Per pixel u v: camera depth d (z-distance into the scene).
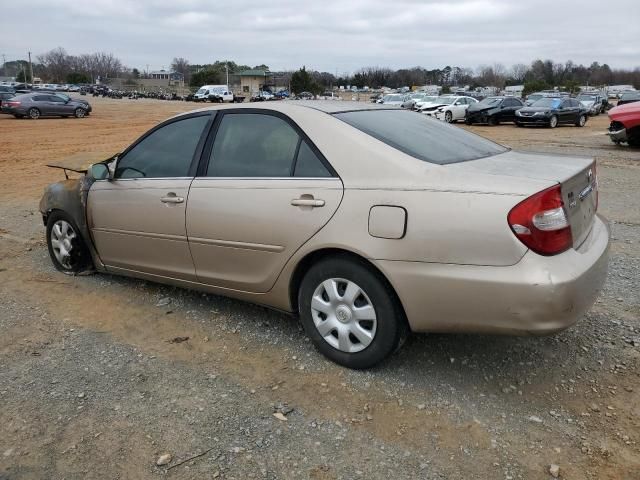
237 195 3.77
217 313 4.45
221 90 63.62
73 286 5.09
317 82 102.75
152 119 31.30
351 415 3.09
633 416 3.05
